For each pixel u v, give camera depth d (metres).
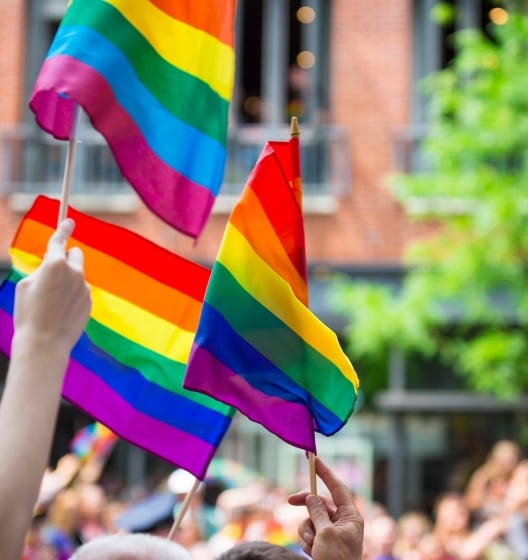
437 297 27.45
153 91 7.98
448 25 32.62
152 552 5.63
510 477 22.70
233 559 6.24
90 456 16.78
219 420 7.96
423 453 32.25
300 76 33.06
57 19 33.25
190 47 8.26
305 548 6.36
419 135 32.38
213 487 25.39
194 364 6.91
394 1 32.62
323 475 6.77
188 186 8.23
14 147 32.91
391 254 32.09
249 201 7.16
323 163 32.75
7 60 32.91
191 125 8.26
